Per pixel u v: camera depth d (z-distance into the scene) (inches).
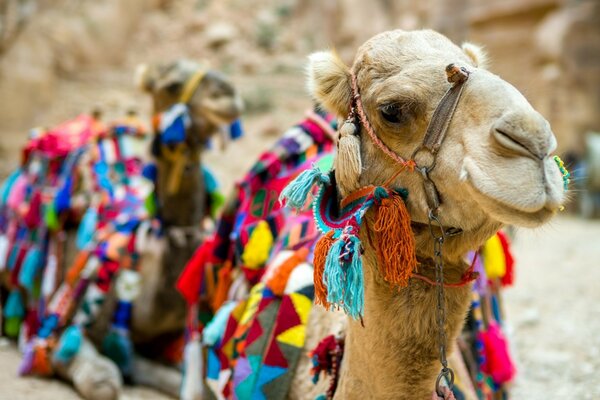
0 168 592.1
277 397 127.6
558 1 743.7
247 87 783.7
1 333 281.9
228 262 169.2
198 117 222.1
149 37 901.8
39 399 205.9
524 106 82.4
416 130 93.4
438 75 93.0
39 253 253.9
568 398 211.8
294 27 944.9
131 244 226.5
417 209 94.9
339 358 115.5
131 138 256.8
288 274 134.6
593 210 663.1
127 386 227.9
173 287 222.4
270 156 157.6
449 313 98.0
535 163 80.1
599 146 668.7
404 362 98.2
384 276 95.5
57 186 259.6
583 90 722.2
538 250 471.5
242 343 135.6
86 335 225.3
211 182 236.2
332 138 156.6
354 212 96.7
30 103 695.7
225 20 941.2
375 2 903.7
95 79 776.9
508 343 161.6
